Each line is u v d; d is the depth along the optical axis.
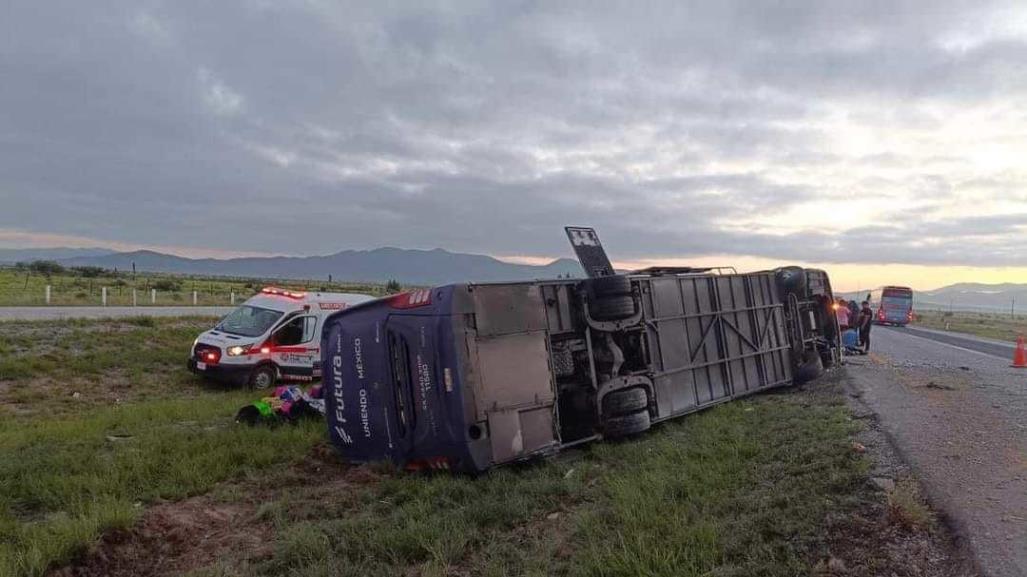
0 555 5.11
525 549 5.39
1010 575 4.13
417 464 7.85
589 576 4.58
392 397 8.03
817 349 16.58
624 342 10.08
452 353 7.43
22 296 34.84
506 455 7.62
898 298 60.94
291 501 6.91
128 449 8.77
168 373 17.73
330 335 8.97
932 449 7.25
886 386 12.79
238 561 5.45
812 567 4.40
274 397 11.45
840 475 6.19
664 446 8.38
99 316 23.27
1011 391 12.38
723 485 6.36
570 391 9.25
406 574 5.07
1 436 9.95
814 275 16.69
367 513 6.46
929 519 5.04
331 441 9.01
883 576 4.23
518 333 8.13
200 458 8.19
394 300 8.21
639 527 5.31
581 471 7.65
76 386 15.49
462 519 5.99
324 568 5.00
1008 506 5.32
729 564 4.54
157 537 5.89
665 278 10.98
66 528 5.53
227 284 68.06
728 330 12.60
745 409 11.27
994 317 114.69
